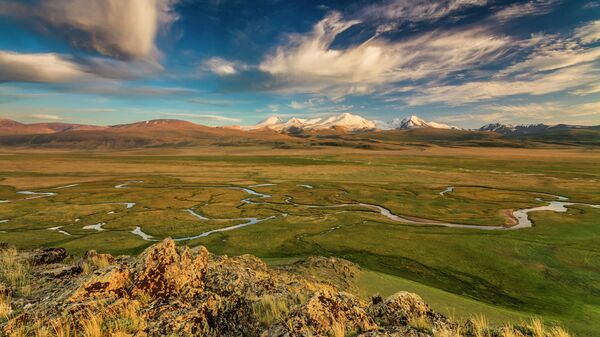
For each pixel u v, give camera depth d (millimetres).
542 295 32938
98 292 9367
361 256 44531
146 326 8250
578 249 45875
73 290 9086
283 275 22344
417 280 37188
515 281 36469
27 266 13812
